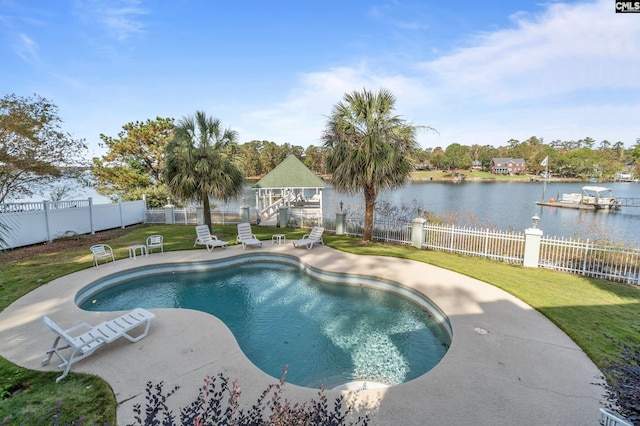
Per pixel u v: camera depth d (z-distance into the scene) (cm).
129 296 853
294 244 1197
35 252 1164
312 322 696
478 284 793
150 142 2661
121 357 483
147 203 2252
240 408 367
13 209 1273
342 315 728
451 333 574
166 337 548
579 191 5078
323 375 505
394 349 582
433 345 593
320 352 575
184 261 1038
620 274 816
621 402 281
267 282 955
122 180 2528
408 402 378
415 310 745
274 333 648
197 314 648
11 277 870
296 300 819
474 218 1627
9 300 711
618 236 1584
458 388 402
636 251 835
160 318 628
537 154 8412
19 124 1287
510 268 941
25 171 1370
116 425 340
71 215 1463
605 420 301
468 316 612
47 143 1425
